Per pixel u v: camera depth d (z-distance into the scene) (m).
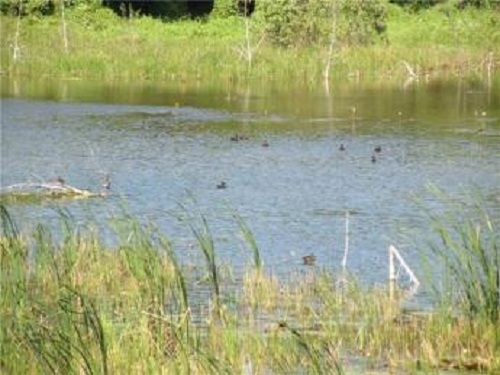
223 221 44.03
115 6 134.38
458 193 50.34
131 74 105.31
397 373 24.72
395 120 76.44
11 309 25.28
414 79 105.62
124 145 65.12
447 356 25.77
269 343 25.98
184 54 108.06
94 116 77.81
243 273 34.84
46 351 22.64
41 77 104.38
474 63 111.81
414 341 26.73
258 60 107.19
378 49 111.12
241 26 126.81
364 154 61.62
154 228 33.47
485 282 30.27
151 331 25.66
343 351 26.39
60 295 26.83
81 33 117.69
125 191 50.66
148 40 116.12
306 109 82.81
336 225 43.16
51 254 31.36
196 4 138.25
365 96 91.69
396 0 135.38
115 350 23.81
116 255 33.62
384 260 37.12
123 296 29.36
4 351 23.31
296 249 39.00
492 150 63.09
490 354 25.66
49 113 78.94
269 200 48.47
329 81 104.12
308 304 30.28
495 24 124.38
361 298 29.62
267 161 59.41
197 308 29.58
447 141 66.50
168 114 79.81
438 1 133.25
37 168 57.19
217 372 23.59
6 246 32.03
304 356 25.16
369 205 47.34
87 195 48.75
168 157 60.84
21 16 119.75
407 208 46.72
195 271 34.50
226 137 68.56
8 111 79.62
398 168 57.12
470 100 88.94
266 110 82.19
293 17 113.00
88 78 104.75
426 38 121.06
